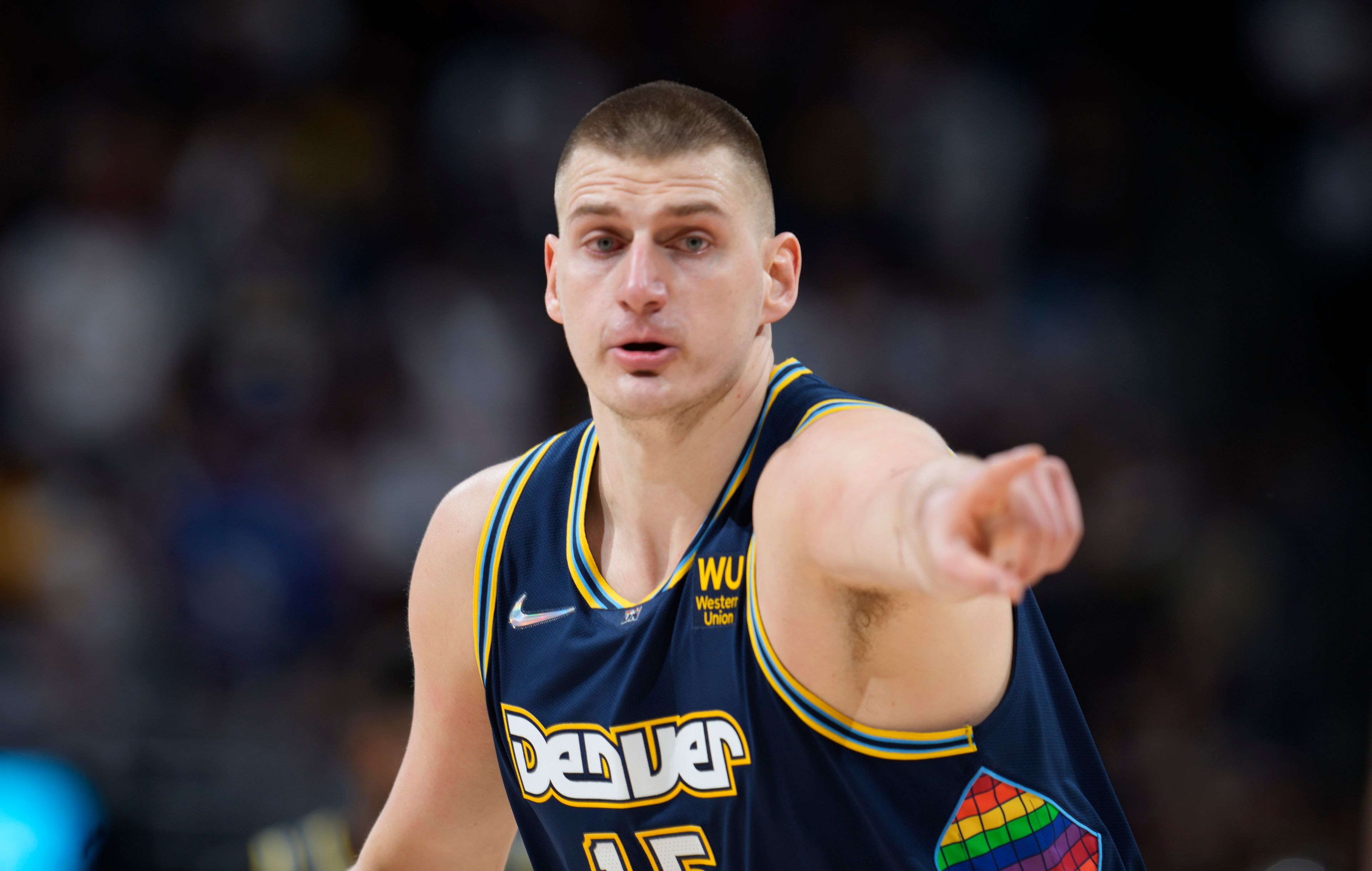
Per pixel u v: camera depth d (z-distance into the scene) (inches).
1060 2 1611.7
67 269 1278.3
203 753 891.4
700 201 343.9
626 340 344.5
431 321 1312.7
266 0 1478.8
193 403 1238.3
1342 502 1302.9
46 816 847.1
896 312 1359.5
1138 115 1577.3
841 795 347.3
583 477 392.8
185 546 1143.6
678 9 1552.7
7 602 1121.4
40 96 1435.8
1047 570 235.1
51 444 1214.9
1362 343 1488.7
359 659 1000.9
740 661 350.0
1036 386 1341.0
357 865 463.2
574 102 1450.5
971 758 349.4
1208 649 1144.2
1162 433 1333.7
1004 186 1466.5
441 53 1509.6
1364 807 985.5
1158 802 1039.0
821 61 1530.5
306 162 1398.9
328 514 1180.5
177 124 1423.5
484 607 398.0
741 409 364.2
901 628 324.8
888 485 281.9
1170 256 1510.8
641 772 369.1
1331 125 1571.1
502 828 449.4
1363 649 1183.6
